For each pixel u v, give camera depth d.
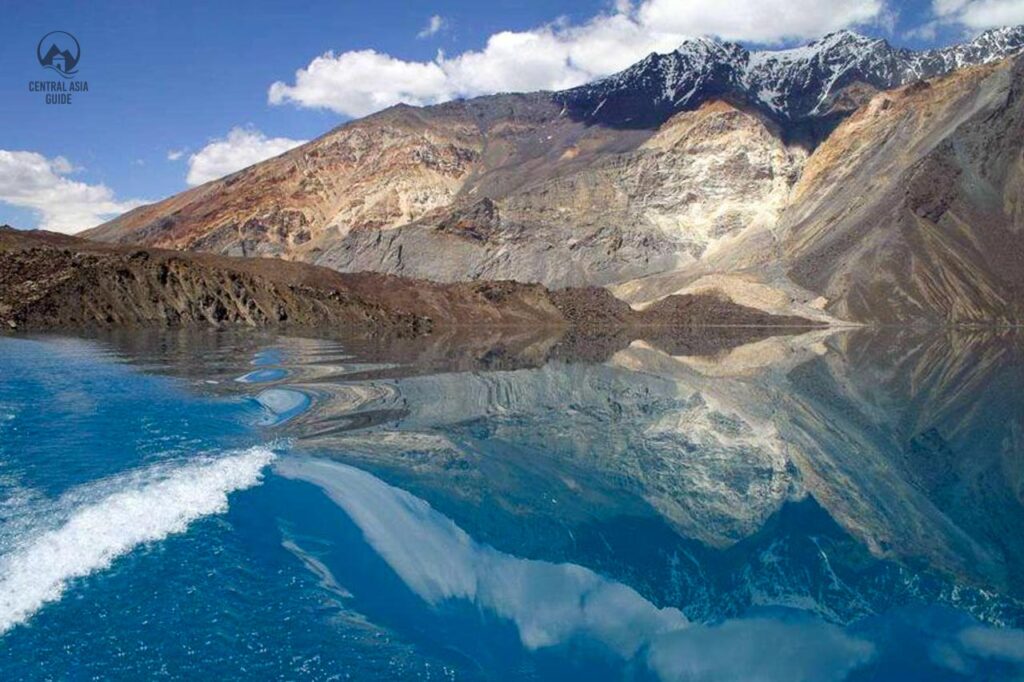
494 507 13.77
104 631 8.47
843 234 150.25
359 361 40.00
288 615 9.33
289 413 22.33
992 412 25.42
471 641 9.34
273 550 11.20
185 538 11.23
